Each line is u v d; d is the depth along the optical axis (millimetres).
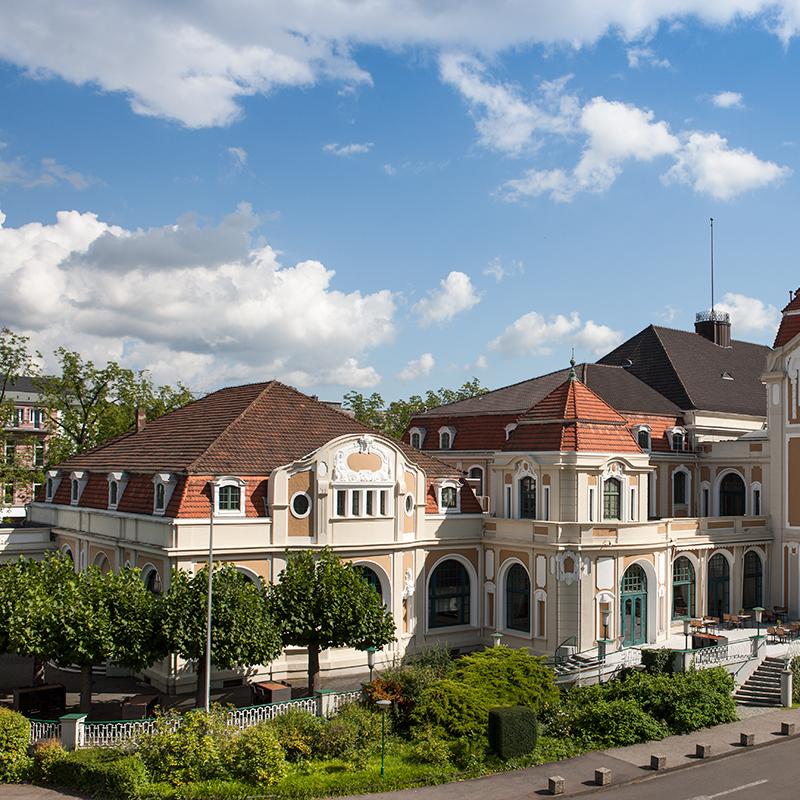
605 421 47906
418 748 32406
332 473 44719
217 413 50312
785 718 39219
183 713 35062
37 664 39625
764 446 59375
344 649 44750
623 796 30094
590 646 45219
